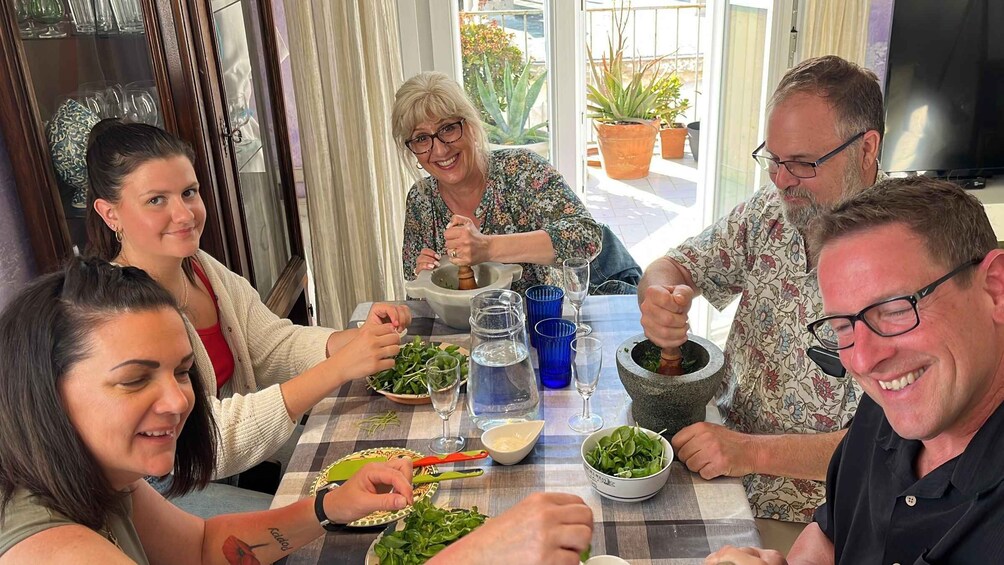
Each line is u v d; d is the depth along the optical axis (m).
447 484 1.28
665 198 4.89
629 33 5.23
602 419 1.45
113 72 1.78
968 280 0.82
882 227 0.83
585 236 1.96
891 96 2.90
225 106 2.02
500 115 3.35
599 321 1.84
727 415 1.71
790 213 1.49
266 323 1.87
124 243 1.67
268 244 2.43
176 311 0.93
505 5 3.15
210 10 1.92
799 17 2.95
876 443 1.00
